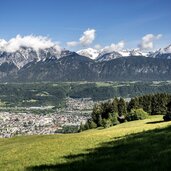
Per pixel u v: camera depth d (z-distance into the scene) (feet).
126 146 86.38
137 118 386.93
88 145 101.40
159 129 116.67
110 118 422.82
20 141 210.59
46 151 102.47
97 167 62.95
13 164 84.53
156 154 68.90
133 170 57.47
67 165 69.46
